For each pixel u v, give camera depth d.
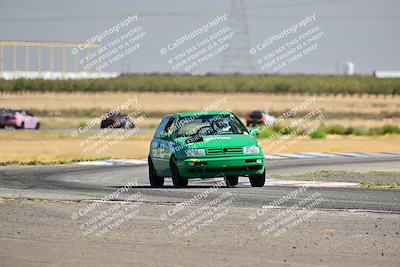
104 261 37.31
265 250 39.66
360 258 37.66
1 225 47.50
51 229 46.12
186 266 36.12
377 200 57.16
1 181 77.38
